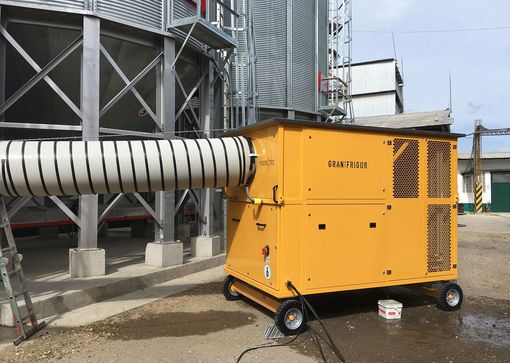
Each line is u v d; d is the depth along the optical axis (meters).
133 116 9.71
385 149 5.88
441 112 17.75
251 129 5.87
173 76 8.64
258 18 13.05
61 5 7.37
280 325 5.17
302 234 5.32
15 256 5.20
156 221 8.27
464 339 5.20
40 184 5.16
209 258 9.09
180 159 5.52
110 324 5.56
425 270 6.17
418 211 6.12
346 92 15.72
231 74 11.88
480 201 31.00
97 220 7.39
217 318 5.84
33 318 5.23
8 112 8.99
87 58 7.46
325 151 5.46
